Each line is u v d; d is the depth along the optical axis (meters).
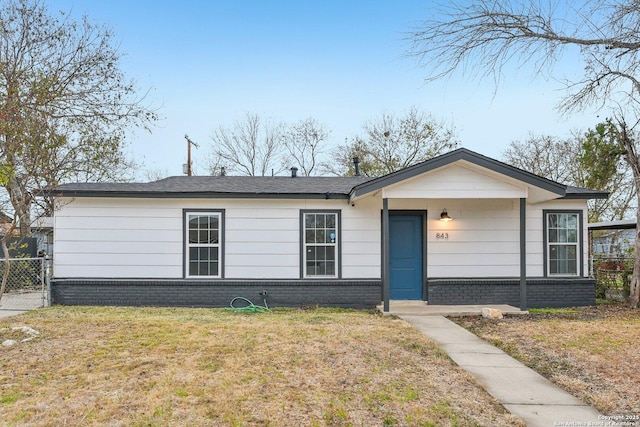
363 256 10.70
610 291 12.10
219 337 6.67
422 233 10.90
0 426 3.61
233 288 10.46
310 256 10.67
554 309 10.24
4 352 5.80
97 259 10.34
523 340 6.98
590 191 10.69
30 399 4.20
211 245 10.55
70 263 10.30
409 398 4.37
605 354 6.09
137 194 10.16
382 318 8.87
